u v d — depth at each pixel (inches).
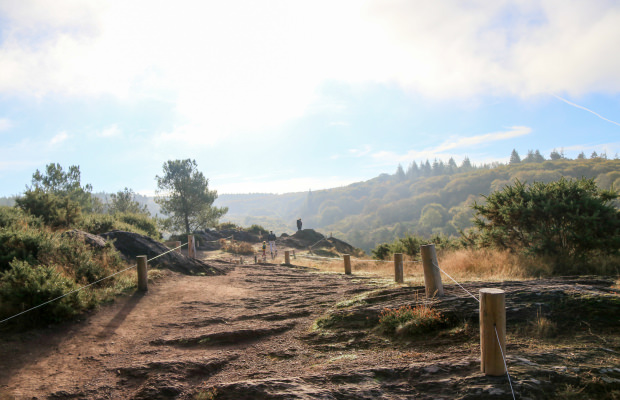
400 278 330.0
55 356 197.0
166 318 271.9
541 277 273.7
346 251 1320.1
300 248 1223.5
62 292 248.4
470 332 172.7
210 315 277.7
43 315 235.5
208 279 443.8
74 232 420.5
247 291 375.2
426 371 140.4
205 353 197.6
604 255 311.3
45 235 361.4
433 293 227.9
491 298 129.7
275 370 166.1
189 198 1405.0
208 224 1473.9
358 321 214.5
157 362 179.6
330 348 186.7
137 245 478.6
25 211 564.1
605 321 163.3
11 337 210.1
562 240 335.3
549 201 334.0
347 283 373.1
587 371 125.6
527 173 6250.0
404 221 7554.1
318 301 287.4
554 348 147.3
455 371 138.2
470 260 366.3
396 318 197.0
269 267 625.6
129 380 167.5
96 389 159.3
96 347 211.9
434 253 231.9
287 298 324.2
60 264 315.9
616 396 112.6
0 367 177.6
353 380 142.1
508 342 157.9
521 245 370.9
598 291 192.2
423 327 185.8
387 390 132.7
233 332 220.2
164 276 415.5
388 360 159.6
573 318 170.4
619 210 322.7
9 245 316.5
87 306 268.7
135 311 286.0
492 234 391.5
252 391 138.2
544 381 122.2
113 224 660.7
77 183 1137.4
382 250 823.7
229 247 1045.2
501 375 128.6
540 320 169.2
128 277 372.2
